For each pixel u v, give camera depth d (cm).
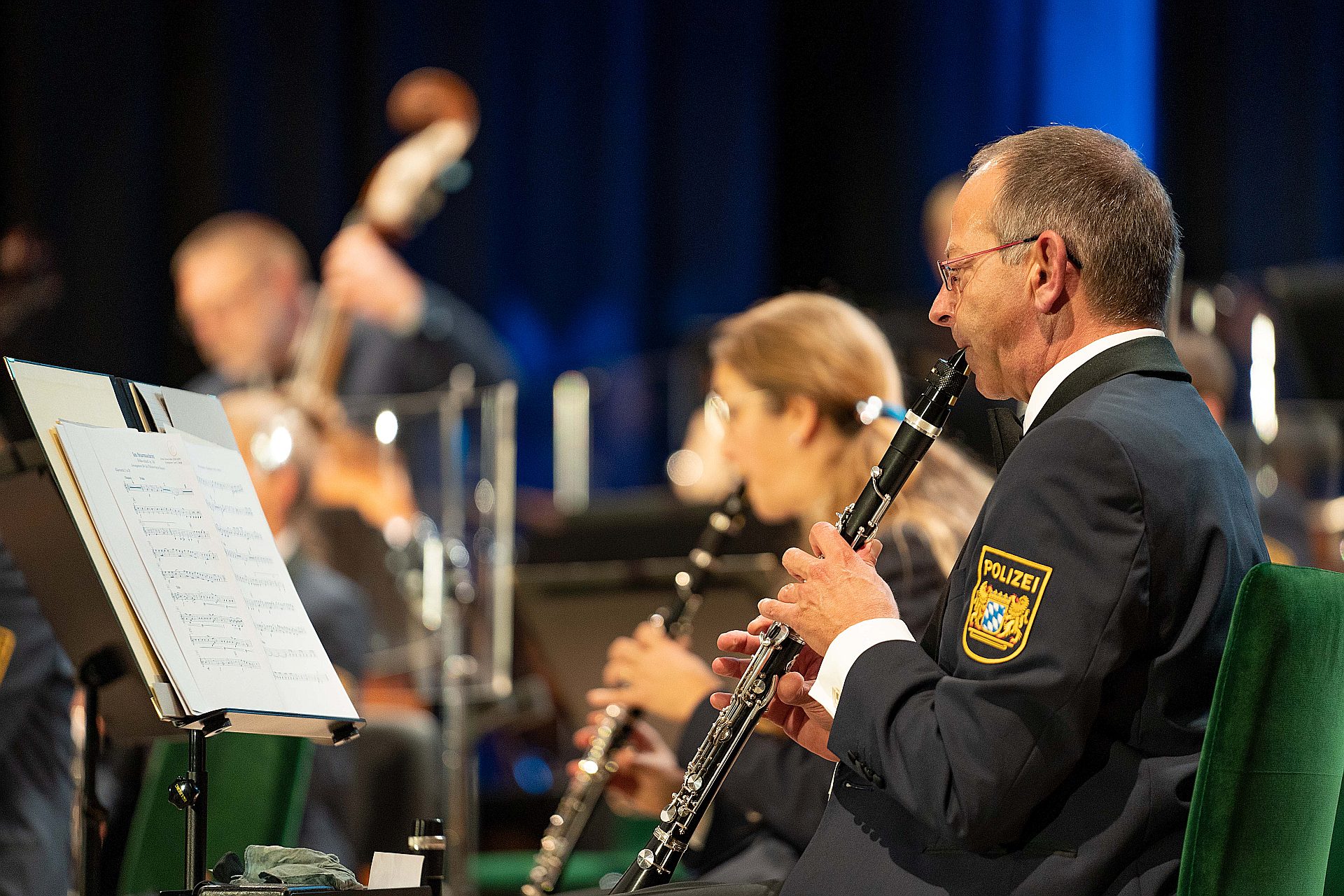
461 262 2275
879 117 2430
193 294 2053
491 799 1834
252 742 1095
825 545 712
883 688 655
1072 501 631
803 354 1011
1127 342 690
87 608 782
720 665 816
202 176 2231
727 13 2422
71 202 2208
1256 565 639
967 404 1387
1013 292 696
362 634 1420
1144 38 2278
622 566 1277
